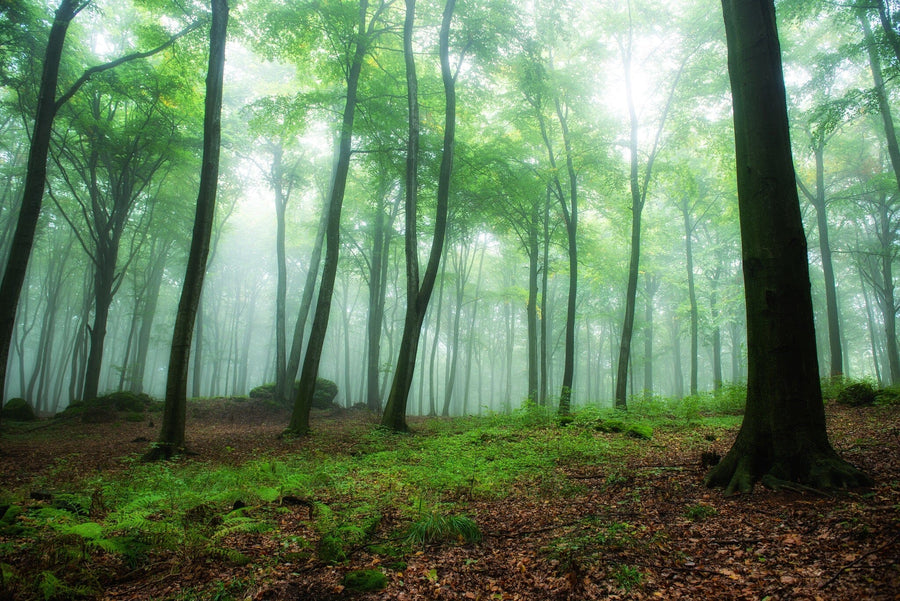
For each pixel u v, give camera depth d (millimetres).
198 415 20672
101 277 21641
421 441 11812
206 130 11445
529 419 14680
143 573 4316
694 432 11195
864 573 3303
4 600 3619
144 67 18578
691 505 5266
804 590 3270
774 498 5008
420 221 24938
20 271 11359
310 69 17672
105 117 22219
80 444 12984
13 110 19266
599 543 4418
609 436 11094
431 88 18797
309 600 3807
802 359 5488
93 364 21297
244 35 15922
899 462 5793
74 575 4012
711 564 3879
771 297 5559
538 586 3863
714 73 18844
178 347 10898
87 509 5758
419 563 4391
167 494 6645
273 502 6289
